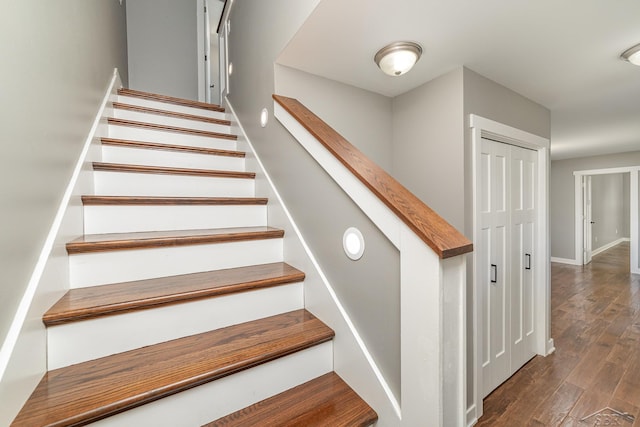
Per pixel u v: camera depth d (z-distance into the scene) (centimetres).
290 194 153
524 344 229
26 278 79
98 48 185
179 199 153
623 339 268
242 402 97
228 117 282
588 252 598
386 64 151
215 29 461
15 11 81
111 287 111
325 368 117
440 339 81
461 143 170
